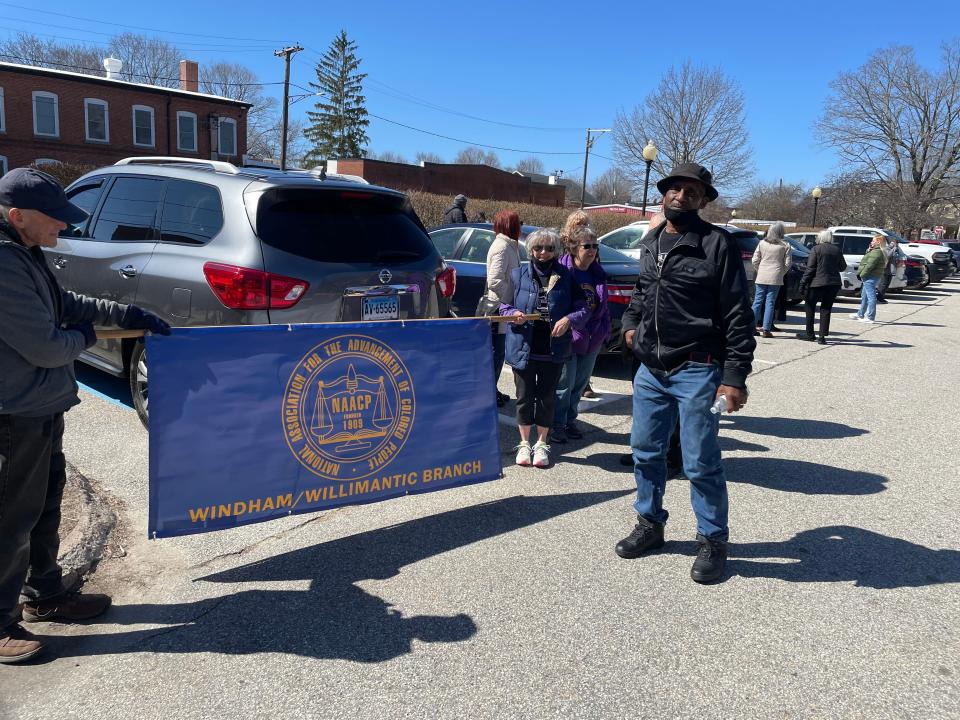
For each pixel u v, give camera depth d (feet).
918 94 159.43
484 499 14.03
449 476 12.90
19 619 8.82
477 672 8.68
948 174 163.73
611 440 18.08
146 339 9.92
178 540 11.93
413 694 8.26
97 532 11.66
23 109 112.98
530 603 10.27
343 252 14.70
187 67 154.81
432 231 27.99
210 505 10.55
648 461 11.61
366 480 12.02
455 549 11.87
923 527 13.21
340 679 8.50
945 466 16.66
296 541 12.03
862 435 19.04
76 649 9.01
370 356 11.93
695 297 10.57
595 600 10.40
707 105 181.06
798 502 14.34
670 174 10.55
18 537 8.36
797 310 49.98
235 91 228.84
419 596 10.39
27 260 7.97
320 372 11.43
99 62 211.82
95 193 18.20
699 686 8.53
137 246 15.81
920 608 10.38
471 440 13.12
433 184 154.61
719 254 10.34
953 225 192.54
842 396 23.50
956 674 8.84
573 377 16.96
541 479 15.20
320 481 11.55
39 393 8.19
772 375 26.71
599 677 8.64
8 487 8.15
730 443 18.15
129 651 8.96
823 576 11.28
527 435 15.97
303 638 9.30
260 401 10.89
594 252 16.34
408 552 11.72
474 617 9.87
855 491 14.98
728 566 11.57
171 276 14.66
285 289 13.71
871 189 163.53
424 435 12.60
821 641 9.50
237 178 14.71
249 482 10.85
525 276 15.17
